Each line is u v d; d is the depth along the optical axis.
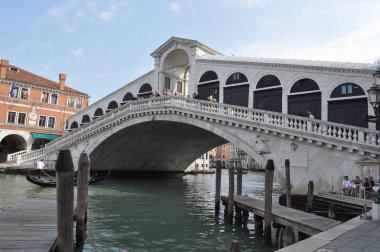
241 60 21.73
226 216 13.27
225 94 22.42
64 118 37.66
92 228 10.85
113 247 8.87
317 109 18.33
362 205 10.94
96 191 20.64
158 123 22.86
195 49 24.42
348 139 14.13
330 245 5.29
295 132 15.51
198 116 19.53
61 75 38.06
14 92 34.78
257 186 32.06
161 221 12.35
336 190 14.35
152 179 33.34
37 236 6.85
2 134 33.44
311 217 9.65
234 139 18.03
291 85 19.41
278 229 10.21
